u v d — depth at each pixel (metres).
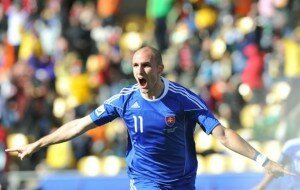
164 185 22.78
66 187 41.19
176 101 22.20
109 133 47.44
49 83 54.41
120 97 22.62
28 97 50.09
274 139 42.62
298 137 28.94
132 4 68.31
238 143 21.48
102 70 53.38
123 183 41.00
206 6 59.06
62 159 46.34
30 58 55.53
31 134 48.75
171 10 60.12
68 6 64.88
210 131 21.92
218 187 40.28
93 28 59.78
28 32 59.34
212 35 57.16
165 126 22.23
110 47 56.47
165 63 56.12
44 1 62.12
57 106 51.25
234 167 43.78
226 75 52.34
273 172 21.03
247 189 40.00
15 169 46.00
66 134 22.86
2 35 60.22
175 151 22.53
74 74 54.19
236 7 59.22
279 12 56.91
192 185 23.17
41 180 41.38
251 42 54.12
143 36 60.19
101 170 45.38
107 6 61.62
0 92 51.03
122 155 46.59
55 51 58.56
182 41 55.84
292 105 31.47
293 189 26.72
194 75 53.28
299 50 51.88
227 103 48.84
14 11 60.47
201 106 22.22
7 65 57.75
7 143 46.50
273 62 52.94
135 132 22.61
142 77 21.69
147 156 22.73
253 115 47.38
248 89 50.38
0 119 49.41
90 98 52.28
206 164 44.50
